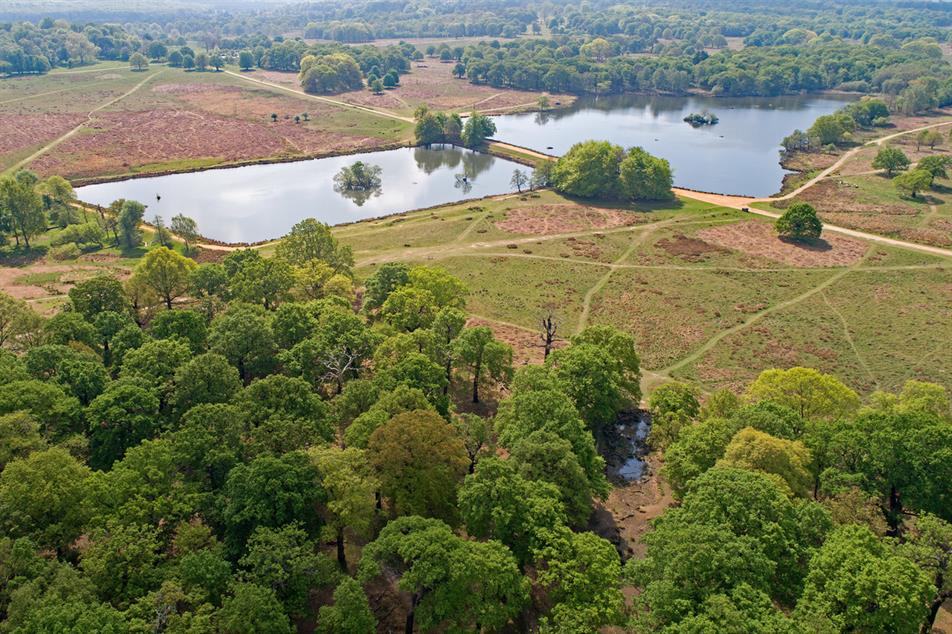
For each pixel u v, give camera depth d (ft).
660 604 159.94
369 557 171.12
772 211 618.44
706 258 511.40
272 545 171.42
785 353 381.19
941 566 169.68
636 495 258.57
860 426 223.51
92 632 142.00
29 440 202.39
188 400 241.35
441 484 201.87
